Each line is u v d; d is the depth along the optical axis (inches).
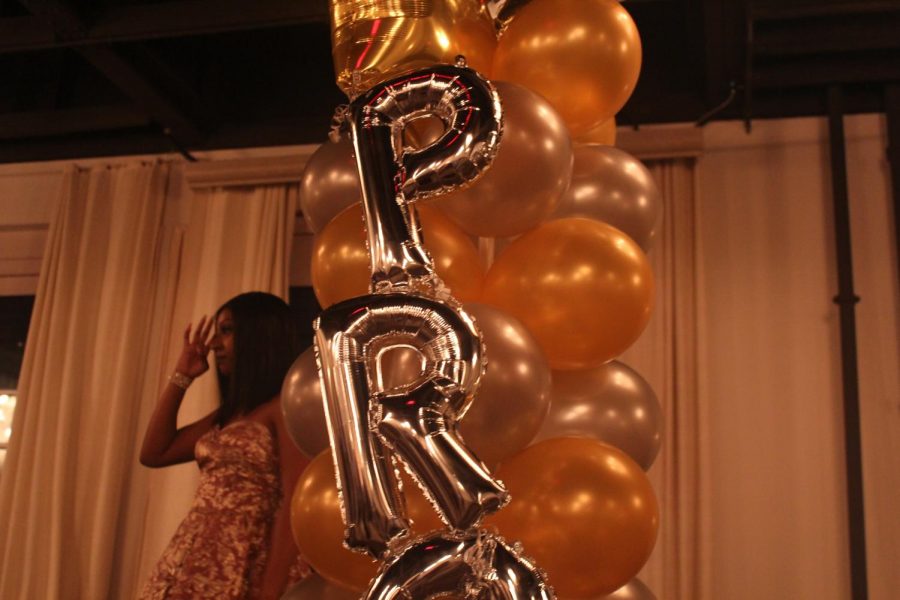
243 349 106.7
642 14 169.0
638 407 49.7
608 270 43.3
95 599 156.3
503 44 48.9
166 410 129.5
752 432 150.8
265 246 172.7
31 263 187.6
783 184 160.1
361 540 21.7
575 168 53.5
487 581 21.8
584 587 39.3
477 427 36.9
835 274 154.7
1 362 183.8
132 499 165.5
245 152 185.0
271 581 94.4
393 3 39.9
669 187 159.9
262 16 141.3
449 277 41.4
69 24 144.8
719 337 155.6
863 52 153.6
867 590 138.1
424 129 41.2
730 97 152.8
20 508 162.7
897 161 151.9
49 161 192.1
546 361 39.9
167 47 173.5
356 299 24.1
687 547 141.9
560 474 39.8
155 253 179.0
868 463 144.7
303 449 48.4
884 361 148.3
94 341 173.5
